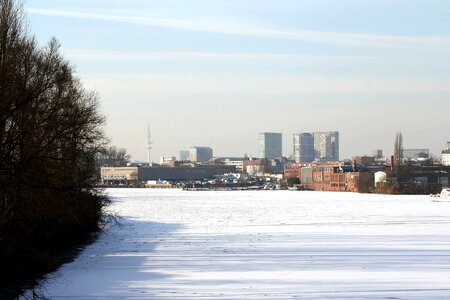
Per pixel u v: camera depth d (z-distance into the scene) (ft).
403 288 185.68
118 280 201.46
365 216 501.15
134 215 534.37
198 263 237.86
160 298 175.11
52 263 225.76
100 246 293.64
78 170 224.33
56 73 205.77
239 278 204.74
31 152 175.32
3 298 172.04
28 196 177.88
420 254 258.57
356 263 234.79
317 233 353.10
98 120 281.13
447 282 194.59
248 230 378.53
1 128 165.17
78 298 174.81
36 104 180.45
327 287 188.14
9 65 169.89
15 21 183.21
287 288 187.21
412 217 483.10
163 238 330.34
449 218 469.16
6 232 181.57
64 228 263.70
